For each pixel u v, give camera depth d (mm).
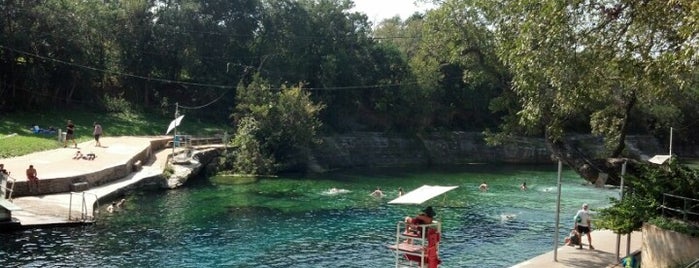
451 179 54688
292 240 28188
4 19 54688
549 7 17266
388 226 31859
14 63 55438
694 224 16453
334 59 70188
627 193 19797
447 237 29625
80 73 60844
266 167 53250
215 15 70750
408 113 73750
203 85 68812
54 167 36562
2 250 23312
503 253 26422
